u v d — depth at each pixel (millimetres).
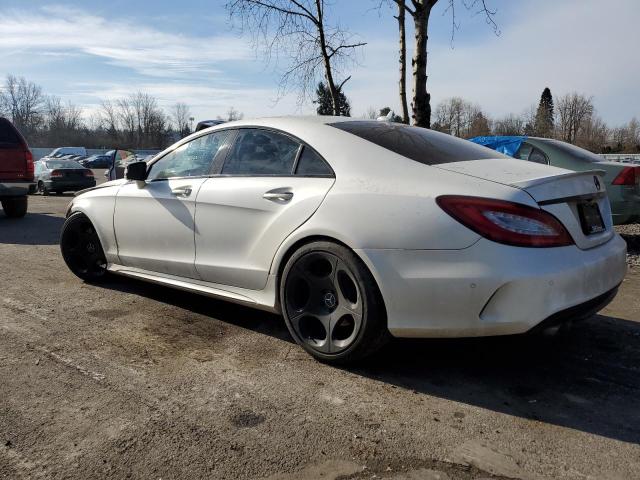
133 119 86438
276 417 2609
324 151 3328
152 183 4316
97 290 4828
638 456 2311
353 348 3008
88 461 2256
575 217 2893
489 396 2850
